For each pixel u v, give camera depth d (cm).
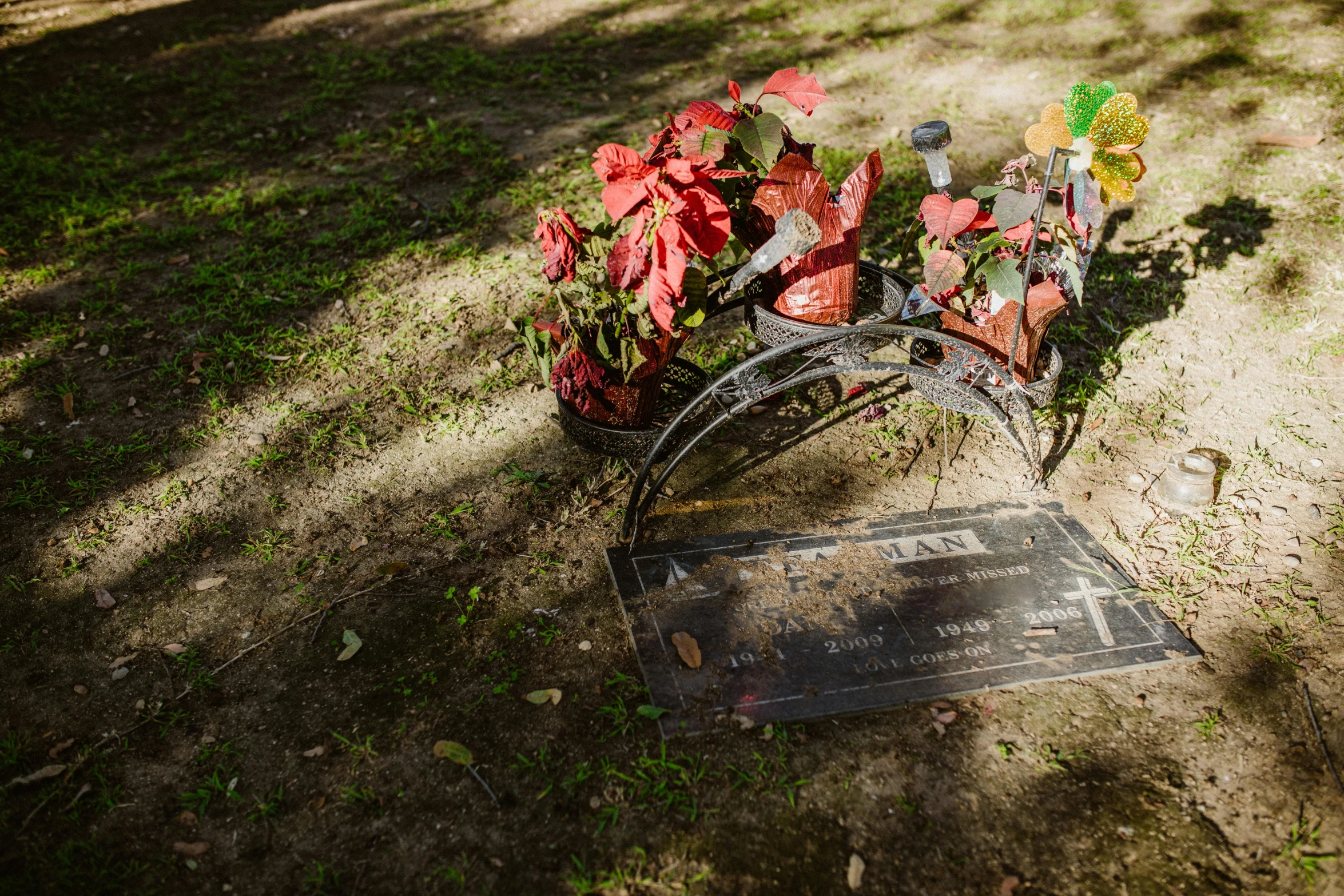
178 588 282
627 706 246
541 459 331
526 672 255
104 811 223
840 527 297
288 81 653
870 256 441
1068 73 632
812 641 258
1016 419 344
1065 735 239
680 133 270
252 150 552
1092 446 335
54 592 280
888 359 385
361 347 388
